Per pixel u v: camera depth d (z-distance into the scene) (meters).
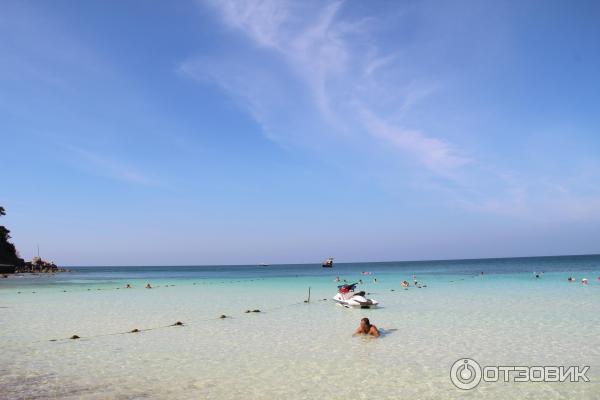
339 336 19.75
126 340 19.53
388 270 126.00
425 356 15.82
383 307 29.89
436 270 113.50
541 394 11.82
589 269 96.06
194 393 12.09
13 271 124.19
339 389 12.29
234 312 28.73
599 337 18.55
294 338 19.47
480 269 112.38
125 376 13.80
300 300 36.28
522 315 24.78
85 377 13.74
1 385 12.95
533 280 57.47
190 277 96.38
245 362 15.34
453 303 31.45
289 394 11.91
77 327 23.12
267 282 65.94
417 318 24.47
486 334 19.55
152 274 126.62
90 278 95.44
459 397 11.62
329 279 74.25
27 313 29.20
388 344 17.88
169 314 28.08
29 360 15.96
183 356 16.38
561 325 21.42
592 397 11.56
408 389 12.27
